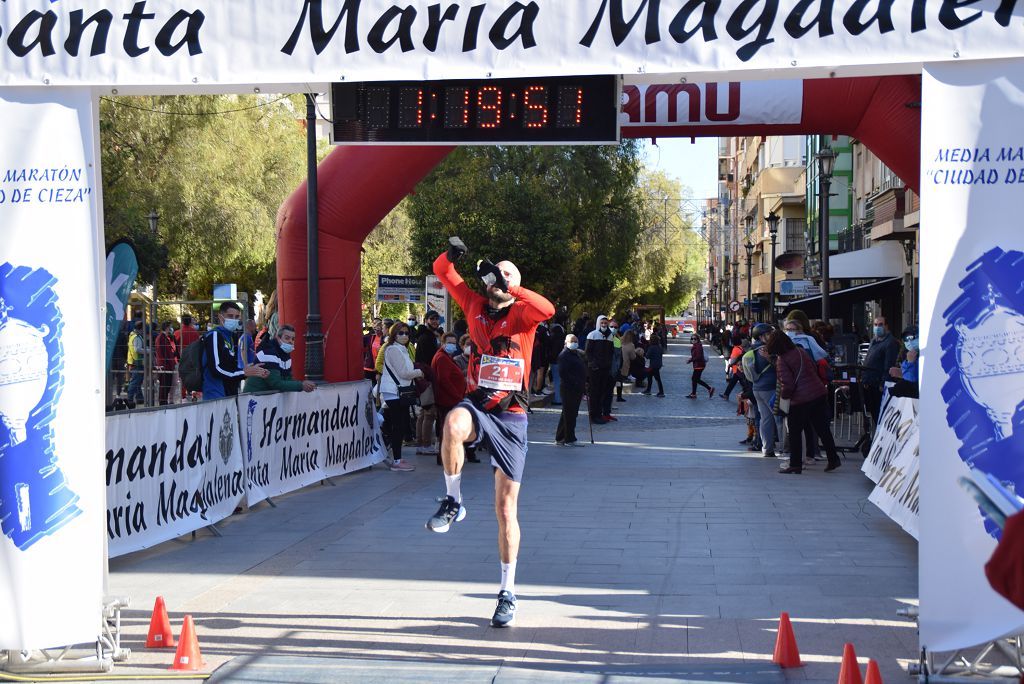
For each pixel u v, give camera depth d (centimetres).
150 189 3130
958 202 517
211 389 1206
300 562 806
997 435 511
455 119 643
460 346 1800
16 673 556
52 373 565
